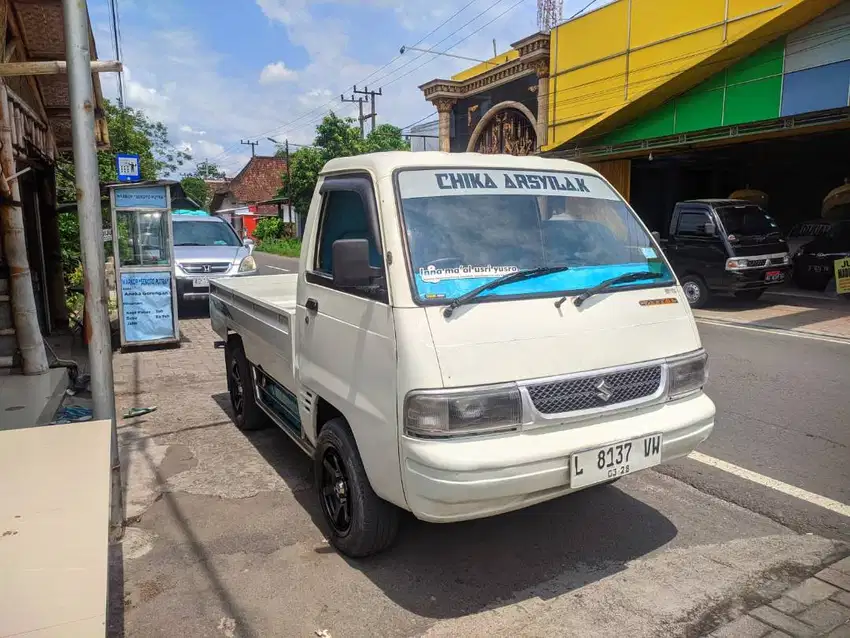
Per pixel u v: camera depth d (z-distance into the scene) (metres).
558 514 3.98
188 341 10.00
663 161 19.12
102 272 3.69
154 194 8.99
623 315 3.27
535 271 3.18
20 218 6.46
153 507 4.15
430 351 2.78
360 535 3.29
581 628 2.88
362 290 3.18
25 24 7.14
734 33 14.30
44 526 1.59
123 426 5.80
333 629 2.89
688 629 2.86
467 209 3.30
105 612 1.28
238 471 4.73
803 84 12.89
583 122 18.92
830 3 11.93
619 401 3.09
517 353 2.89
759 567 3.36
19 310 6.52
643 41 16.66
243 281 6.49
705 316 11.36
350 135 33.78
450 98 24.38
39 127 8.79
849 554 3.48
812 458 4.82
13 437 2.21
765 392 6.53
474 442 2.74
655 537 3.69
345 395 3.26
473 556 3.50
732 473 4.56
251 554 3.56
